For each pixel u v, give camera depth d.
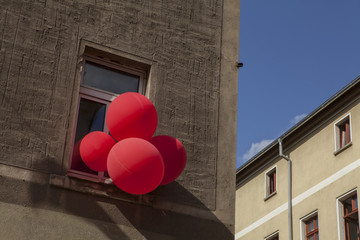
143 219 7.02
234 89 8.52
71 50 7.46
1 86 6.84
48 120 6.95
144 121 6.34
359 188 20.30
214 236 7.38
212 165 7.83
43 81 7.11
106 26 7.86
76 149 7.17
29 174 6.57
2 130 6.64
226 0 9.16
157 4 8.43
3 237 6.15
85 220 6.66
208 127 8.05
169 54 8.20
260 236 24.80
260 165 26.52
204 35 8.66
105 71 7.82
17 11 7.30
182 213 7.31
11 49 7.07
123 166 5.98
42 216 6.44
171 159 6.58
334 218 21.00
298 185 23.47
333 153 22.00
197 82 8.25
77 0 7.78
